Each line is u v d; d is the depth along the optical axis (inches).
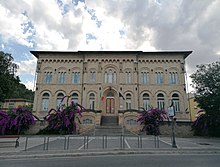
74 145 584.1
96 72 1385.3
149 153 466.0
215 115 872.3
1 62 1099.3
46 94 1354.6
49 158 400.8
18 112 982.4
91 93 1346.0
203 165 325.1
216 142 735.7
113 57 1414.9
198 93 925.2
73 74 1401.3
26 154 431.5
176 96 1338.6
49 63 1412.4
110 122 1200.2
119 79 1364.4
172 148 520.7
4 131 933.8
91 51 1398.9
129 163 341.7
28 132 1005.8
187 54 1412.4
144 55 1427.2
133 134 948.0
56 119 983.0
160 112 1037.8
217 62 904.3
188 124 1029.8
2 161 369.7
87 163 342.3
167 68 1397.6
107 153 450.9
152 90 1350.9
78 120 1057.5
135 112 1147.9
